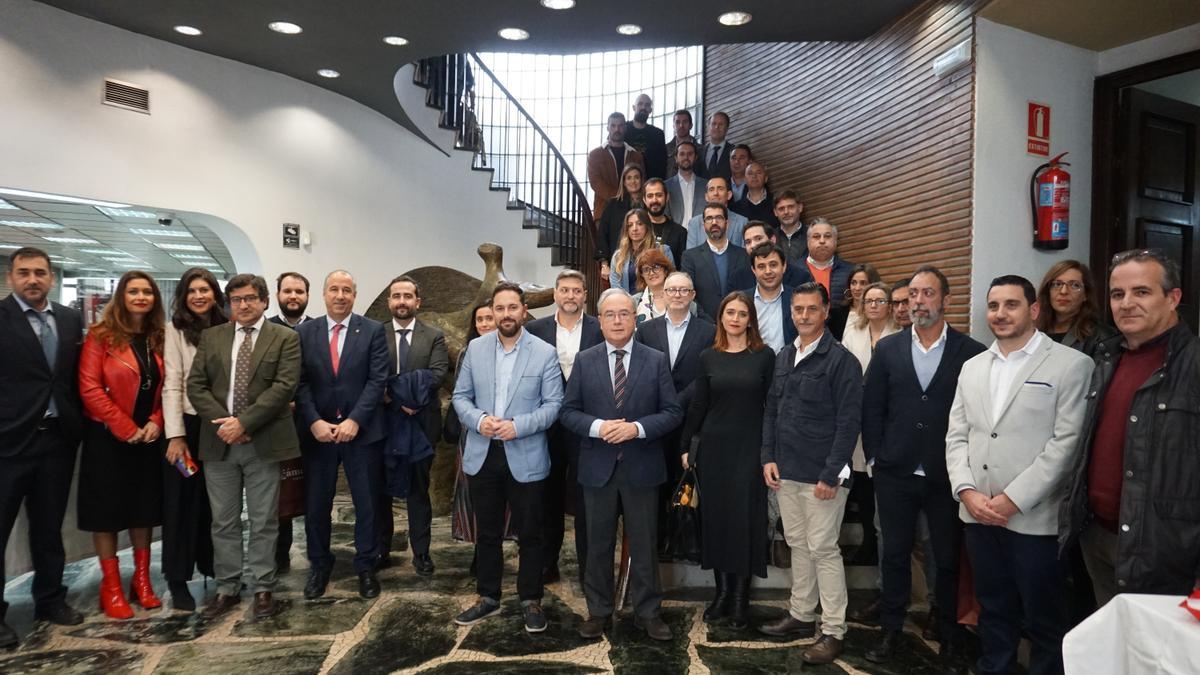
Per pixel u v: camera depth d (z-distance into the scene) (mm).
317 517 3613
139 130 5508
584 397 3197
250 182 6215
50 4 4980
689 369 3492
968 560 2906
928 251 4434
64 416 3211
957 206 4160
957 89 4160
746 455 3223
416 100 7449
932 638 3176
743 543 3197
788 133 6191
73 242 8781
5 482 3082
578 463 3244
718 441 3234
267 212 6352
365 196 7109
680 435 3520
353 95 6875
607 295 3160
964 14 4086
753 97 6727
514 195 8367
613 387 3170
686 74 8148
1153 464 1995
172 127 5699
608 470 3117
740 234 4715
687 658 2971
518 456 3223
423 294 6570
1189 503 1937
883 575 3014
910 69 4617
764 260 3533
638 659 2959
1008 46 4102
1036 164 4199
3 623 3062
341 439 3494
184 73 5762
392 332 4172
